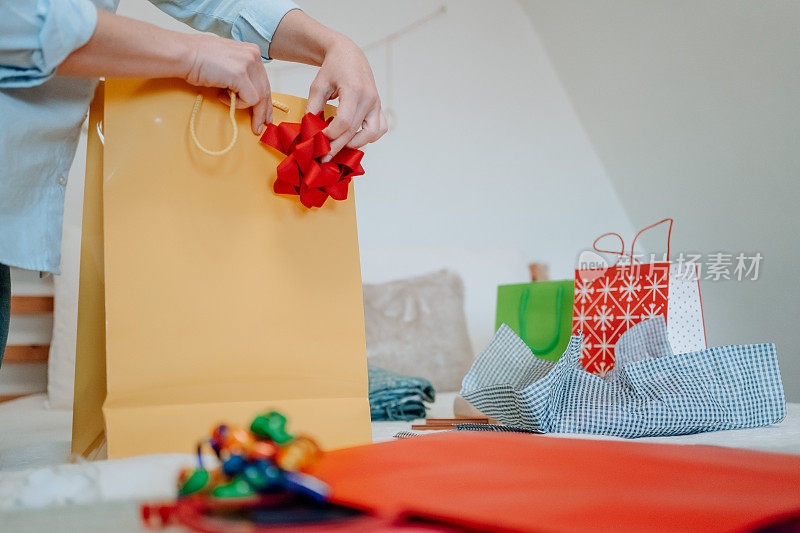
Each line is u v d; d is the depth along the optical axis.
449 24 2.99
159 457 0.65
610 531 0.36
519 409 1.05
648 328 1.21
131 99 0.83
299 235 0.92
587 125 3.13
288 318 0.88
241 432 0.46
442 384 2.25
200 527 0.38
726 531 0.36
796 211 2.41
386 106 2.86
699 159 2.68
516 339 1.20
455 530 0.39
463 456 0.61
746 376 1.12
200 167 0.86
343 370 0.91
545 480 0.50
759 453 0.63
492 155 3.03
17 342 2.04
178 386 0.80
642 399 1.08
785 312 2.58
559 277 3.09
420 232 2.89
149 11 2.36
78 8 0.71
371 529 0.39
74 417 0.86
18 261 0.79
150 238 0.81
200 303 0.83
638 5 2.52
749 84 2.32
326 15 2.77
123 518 0.44
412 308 2.34
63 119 0.82
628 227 3.20
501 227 3.03
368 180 2.82
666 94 2.65
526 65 3.11
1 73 0.73
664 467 0.55
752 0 2.12
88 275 0.86
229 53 0.84
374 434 1.21
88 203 0.87
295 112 0.97
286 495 0.44
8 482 0.57
